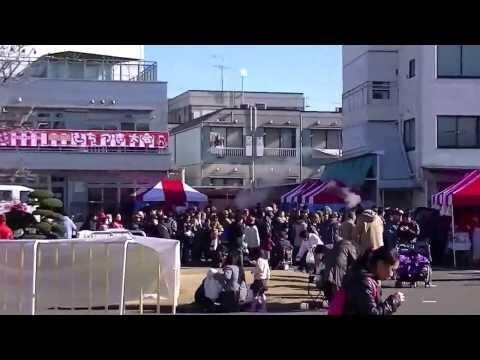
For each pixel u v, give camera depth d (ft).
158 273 43.78
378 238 41.24
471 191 73.05
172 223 82.64
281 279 60.70
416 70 109.60
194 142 172.65
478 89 107.86
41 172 111.45
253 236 76.02
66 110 115.44
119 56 123.24
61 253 40.96
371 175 108.88
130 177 115.34
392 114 118.62
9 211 55.93
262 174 170.30
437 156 107.14
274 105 217.36
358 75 125.39
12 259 39.91
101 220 80.23
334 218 73.72
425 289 56.90
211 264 82.12
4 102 101.14
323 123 175.11
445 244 80.53
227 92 215.31
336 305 18.43
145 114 118.73
